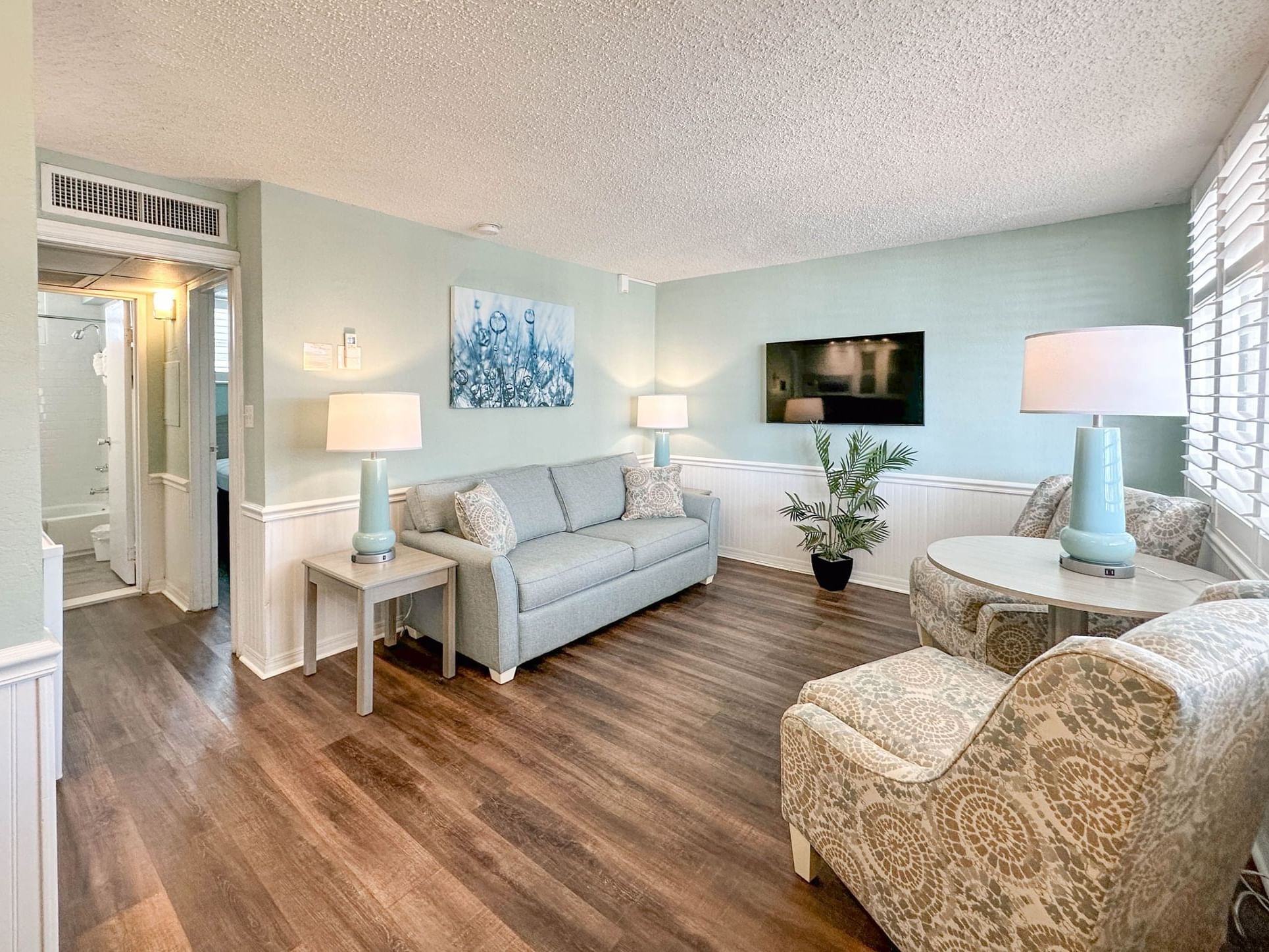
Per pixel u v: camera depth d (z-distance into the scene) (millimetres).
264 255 2691
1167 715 751
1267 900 1505
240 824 1786
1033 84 1871
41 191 2309
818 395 4301
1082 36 1621
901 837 1188
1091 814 848
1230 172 2176
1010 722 939
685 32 1587
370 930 1432
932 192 2867
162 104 1967
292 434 2836
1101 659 809
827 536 4324
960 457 3789
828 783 1378
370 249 3092
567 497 3846
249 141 2254
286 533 2834
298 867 1623
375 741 2229
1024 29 1588
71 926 1429
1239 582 1249
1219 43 1653
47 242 2332
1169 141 2303
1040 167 2561
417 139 2236
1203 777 864
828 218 3271
